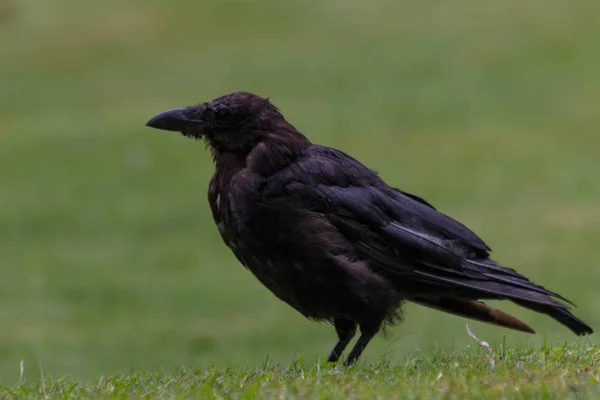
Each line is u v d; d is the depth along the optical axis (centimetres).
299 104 2905
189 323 1537
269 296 1669
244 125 710
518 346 690
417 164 2408
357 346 686
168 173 2370
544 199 2130
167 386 601
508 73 3045
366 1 3794
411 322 1509
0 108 2925
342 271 673
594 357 635
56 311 1605
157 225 2067
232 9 3772
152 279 1770
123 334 1470
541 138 2536
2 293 1705
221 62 3303
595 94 2822
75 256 1906
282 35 3538
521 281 688
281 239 678
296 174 685
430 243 683
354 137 2612
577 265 1733
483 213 2069
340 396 536
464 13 3588
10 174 2392
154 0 3869
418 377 587
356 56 3284
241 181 689
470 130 2620
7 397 605
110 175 2367
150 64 3331
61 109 2909
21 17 3769
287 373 632
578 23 3391
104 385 622
